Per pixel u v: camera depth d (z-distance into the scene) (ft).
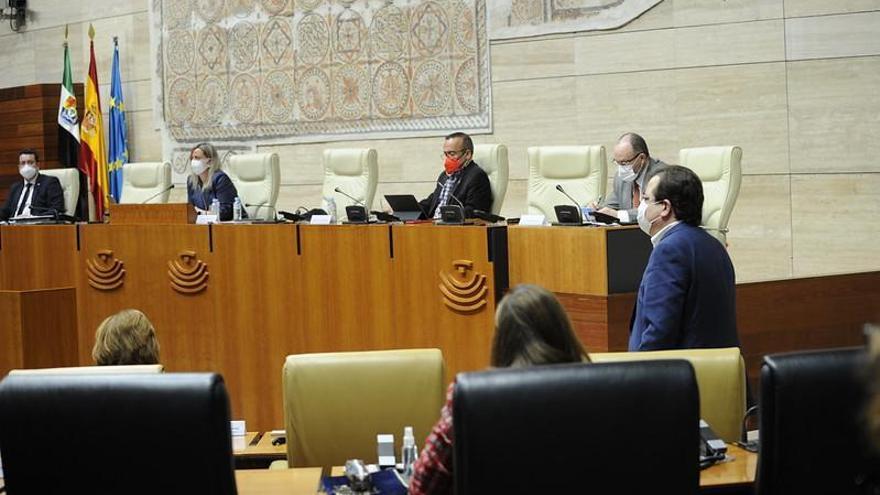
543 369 7.68
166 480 8.02
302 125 33.32
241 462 14.87
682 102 26.30
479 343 17.26
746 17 25.23
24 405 8.09
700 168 20.71
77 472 8.10
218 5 35.04
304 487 9.75
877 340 5.06
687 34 26.12
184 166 36.29
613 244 15.72
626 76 27.14
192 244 21.65
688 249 12.85
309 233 19.76
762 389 8.16
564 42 28.12
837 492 8.18
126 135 37.68
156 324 22.41
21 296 23.02
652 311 12.78
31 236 24.64
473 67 29.73
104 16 38.42
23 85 41.24
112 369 10.91
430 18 30.45
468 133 29.94
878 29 23.58
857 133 23.90
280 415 20.62
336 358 11.89
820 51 24.29
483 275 17.04
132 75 37.70
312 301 19.79
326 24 32.58
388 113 31.45
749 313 18.25
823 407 8.09
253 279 20.71
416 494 8.54
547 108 28.53
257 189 27.94
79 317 23.79
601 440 7.63
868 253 23.82
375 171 26.66
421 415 11.76
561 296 16.34
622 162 20.39
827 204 24.35
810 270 24.64
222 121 35.17
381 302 18.67
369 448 11.75
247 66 34.47
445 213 18.31
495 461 7.52
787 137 24.81
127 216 23.26
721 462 10.06
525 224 18.03
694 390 7.75
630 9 26.91
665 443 7.71
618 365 7.75
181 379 8.00
